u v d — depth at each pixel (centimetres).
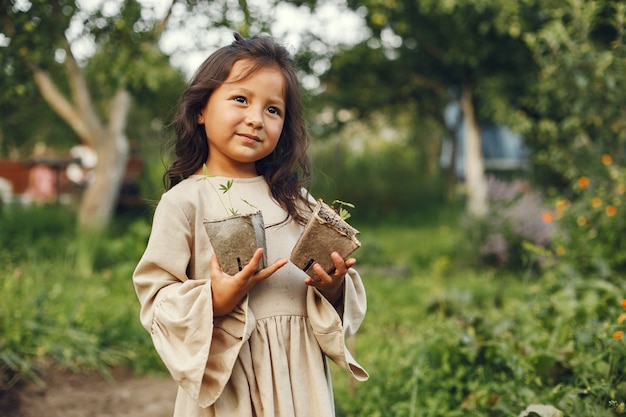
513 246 829
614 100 569
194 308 188
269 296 204
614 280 477
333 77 1088
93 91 1150
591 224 542
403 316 590
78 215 952
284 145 226
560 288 424
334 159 1561
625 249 519
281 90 210
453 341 355
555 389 288
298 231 219
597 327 325
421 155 1778
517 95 977
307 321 208
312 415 201
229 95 204
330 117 1223
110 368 459
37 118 1045
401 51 1073
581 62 577
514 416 284
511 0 841
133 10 550
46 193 1359
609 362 294
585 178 565
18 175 1659
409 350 396
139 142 1349
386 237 1115
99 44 589
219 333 197
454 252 905
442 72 1098
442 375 342
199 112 216
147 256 201
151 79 683
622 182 536
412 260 923
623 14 559
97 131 916
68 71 881
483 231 859
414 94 1216
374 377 368
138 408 397
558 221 577
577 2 589
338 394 372
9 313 464
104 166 922
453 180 1429
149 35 616
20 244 761
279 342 201
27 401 396
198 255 204
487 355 340
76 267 716
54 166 1326
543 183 941
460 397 326
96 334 489
